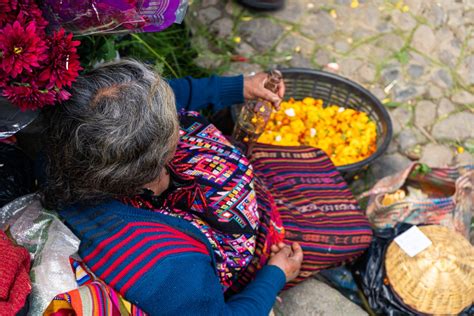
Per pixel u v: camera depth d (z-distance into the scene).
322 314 1.74
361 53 2.76
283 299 1.76
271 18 2.84
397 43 2.79
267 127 2.29
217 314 1.18
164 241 1.15
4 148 1.43
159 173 1.14
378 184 2.11
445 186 2.08
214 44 2.73
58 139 1.06
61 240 1.21
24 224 1.23
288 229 1.68
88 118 1.02
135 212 1.18
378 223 2.04
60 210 1.22
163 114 1.06
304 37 2.80
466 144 2.52
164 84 1.10
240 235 1.38
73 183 1.10
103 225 1.17
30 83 0.97
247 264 1.43
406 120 2.57
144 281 1.11
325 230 1.73
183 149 1.45
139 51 2.29
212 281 1.19
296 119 2.29
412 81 2.69
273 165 1.87
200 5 2.85
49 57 0.97
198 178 1.38
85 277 1.17
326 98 2.39
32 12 0.98
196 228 1.24
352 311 1.75
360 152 2.24
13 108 1.08
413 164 2.05
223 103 1.81
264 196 1.64
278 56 2.72
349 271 1.92
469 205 2.01
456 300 1.68
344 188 1.88
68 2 1.05
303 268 1.73
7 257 1.08
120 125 1.02
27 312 1.11
